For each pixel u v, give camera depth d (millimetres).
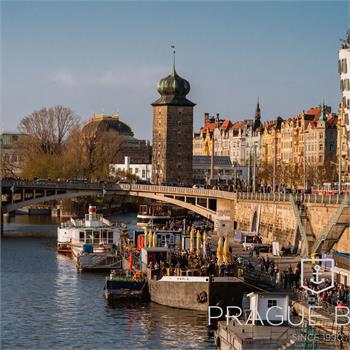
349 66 128750
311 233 132375
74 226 158875
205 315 96188
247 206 170000
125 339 86750
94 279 124562
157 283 102000
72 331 90250
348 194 125438
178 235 134250
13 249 163500
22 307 102500
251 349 69312
